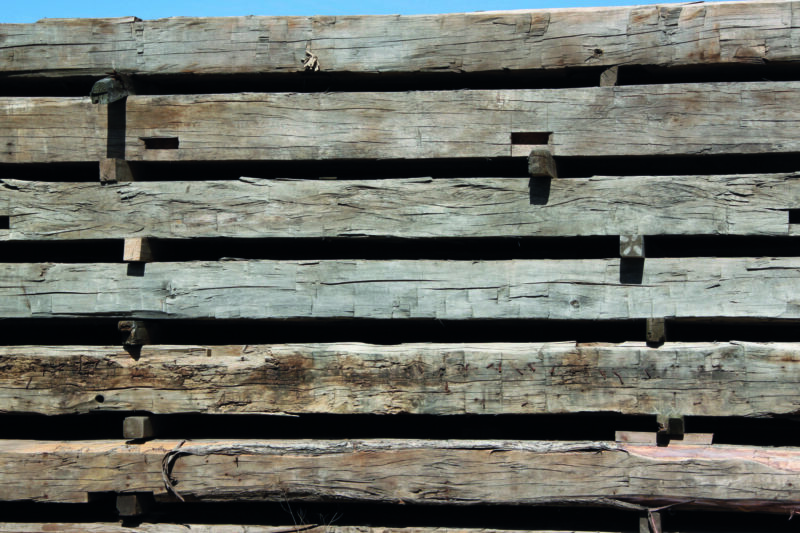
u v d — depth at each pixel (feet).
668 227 15.43
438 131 16.08
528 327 18.11
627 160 16.56
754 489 14.98
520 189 15.84
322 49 16.44
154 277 16.51
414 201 16.05
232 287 16.33
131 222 16.57
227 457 16.21
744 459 15.10
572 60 15.94
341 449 16.06
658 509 15.30
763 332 17.01
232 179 17.95
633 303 15.49
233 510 17.19
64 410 16.58
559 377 15.61
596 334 17.80
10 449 16.62
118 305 16.52
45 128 16.89
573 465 15.53
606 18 15.89
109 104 16.80
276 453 16.14
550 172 15.57
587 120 15.79
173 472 16.25
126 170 16.76
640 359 15.47
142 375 16.47
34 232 16.79
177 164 16.98
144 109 16.71
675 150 15.57
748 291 15.23
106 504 17.78
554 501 15.51
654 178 15.53
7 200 16.89
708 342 15.62
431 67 16.25
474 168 17.52
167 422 17.40
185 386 16.38
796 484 14.83
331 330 18.62
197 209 16.46
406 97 16.19
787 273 15.12
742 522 16.15
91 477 16.33
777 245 16.90
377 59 16.35
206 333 18.75
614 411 15.47
